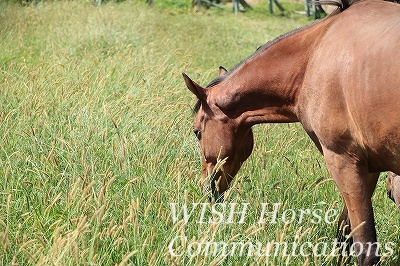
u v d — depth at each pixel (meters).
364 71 5.56
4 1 25.02
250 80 6.87
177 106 9.59
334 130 5.96
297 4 40.41
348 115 5.82
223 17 35.31
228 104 7.08
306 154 9.70
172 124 9.02
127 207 6.99
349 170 6.06
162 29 22.34
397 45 5.39
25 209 7.04
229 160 7.36
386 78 5.40
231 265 6.29
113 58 14.87
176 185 7.24
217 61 19.61
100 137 8.81
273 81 6.69
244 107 7.02
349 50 5.75
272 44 6.71
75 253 5.42
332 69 5.88
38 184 7.20
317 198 7.91
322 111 6.02
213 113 7.24
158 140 8.80
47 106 9.71
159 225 6.48
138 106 9.78
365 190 6.08
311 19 38.50
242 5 39.06
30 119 9.34
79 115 9.27
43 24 20.20
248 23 33.38
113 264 6.05
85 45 17.30
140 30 20.56
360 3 6.13
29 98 10.30
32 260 5.53
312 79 6.14
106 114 9.50
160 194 7.04
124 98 10.62
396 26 5.50
